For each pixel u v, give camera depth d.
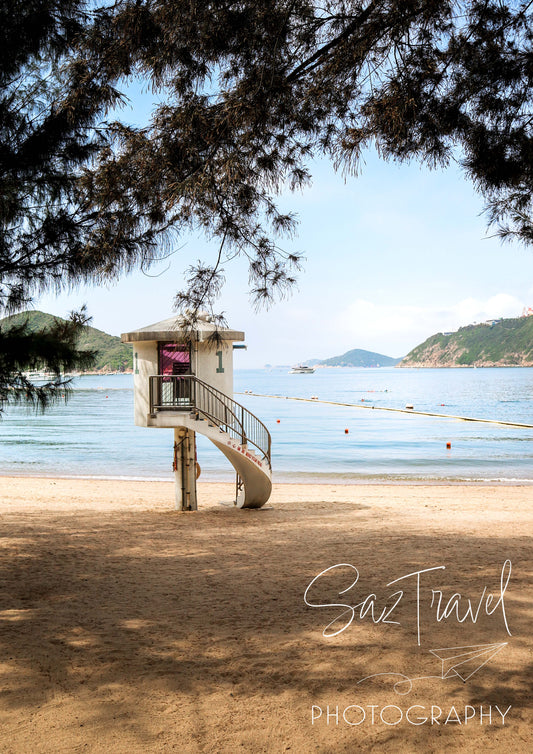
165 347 14.72
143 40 6.24
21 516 14.95
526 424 56.28
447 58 6.16
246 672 5.45
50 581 8.57
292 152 7.19
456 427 54.56
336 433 49.56
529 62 5.91
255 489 16.08
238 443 15.28
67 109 6.49
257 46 6.21
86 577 8.83
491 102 6.14
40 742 4.25
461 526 13.41
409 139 6.44
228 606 7.43
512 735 4.36
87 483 24.25
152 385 14.70
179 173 6.84
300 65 6.54
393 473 28.84
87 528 13.23
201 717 4.63
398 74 6.21
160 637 6.33
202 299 7.28
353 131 6.68
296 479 26.84
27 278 6.90
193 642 6.19
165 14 6.05
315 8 6.24
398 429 52.84
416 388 150.38
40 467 31.41
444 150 6.43
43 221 6.91
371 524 13.87
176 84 6.56
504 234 6.30
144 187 6.81
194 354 14.52
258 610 7.27
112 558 10.15
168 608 7.35
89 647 6.02
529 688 5.09
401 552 10.42
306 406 87.00
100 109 6.70
